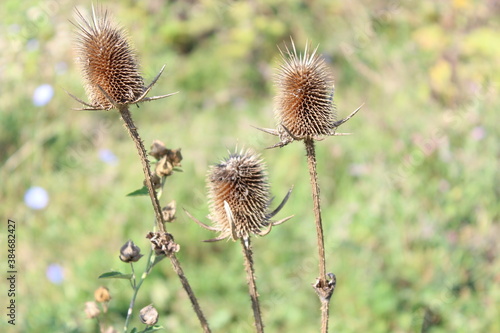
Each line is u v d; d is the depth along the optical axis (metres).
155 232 3.89
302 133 3.88
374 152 9.08
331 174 9.03
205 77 11.07
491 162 8.39
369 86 10.78
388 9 11.77
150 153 4.22
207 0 11.85
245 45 11.48
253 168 4.06
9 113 9.46
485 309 7.00
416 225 7.91
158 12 11.42
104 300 4.82
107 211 8.45
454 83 10.20
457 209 8.09
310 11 12.12
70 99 9.74
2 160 9.21
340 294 7.35
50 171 9.05
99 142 9.52
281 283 7.54
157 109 10.38
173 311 7.28
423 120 9.55
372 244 7.84
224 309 7.29
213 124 10.01
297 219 8.39
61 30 10.01
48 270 7.42
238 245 8.04
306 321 7.12
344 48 11.13
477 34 11.05
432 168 8.69
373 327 6.96
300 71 3.93
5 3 10.50
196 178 8.83
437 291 7.14
